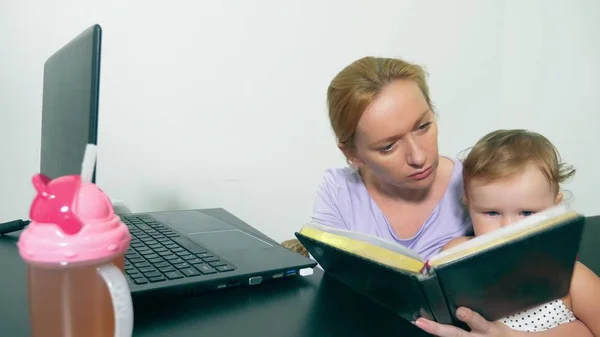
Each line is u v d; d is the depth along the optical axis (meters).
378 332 0.42
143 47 1.09
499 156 0.70
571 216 0.39
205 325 0.42
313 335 0.41
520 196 0.67
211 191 1.19
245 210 1.24
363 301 0.49
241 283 0.52
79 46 0.49
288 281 0.55
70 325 0.29
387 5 1.33
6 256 0.59
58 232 0.28
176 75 1.12
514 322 0.64
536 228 0.38
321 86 1.29
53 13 1.01
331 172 0.98
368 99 0.71
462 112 1.46
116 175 1.09
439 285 0.39
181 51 1.12
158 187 1.14
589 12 1.55
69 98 0.53
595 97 1.58
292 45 1.24
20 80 1.00
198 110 1.16
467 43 1.44
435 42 1.40
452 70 1.43
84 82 0.46
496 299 0.44
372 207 0.90
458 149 1.47
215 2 1.14
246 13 1.17
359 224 0.89
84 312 0.29
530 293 0.44
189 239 0.67
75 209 0.28
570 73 1.56
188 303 0.48
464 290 0.41
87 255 0.27
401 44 1.36
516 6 1.47
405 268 0.40
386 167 0.73
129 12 1.07
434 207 0.88
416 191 0.87
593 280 0.65
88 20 1.04
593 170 1.58
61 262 0.27
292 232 1.30
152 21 1.09
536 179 0.67
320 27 1.26
